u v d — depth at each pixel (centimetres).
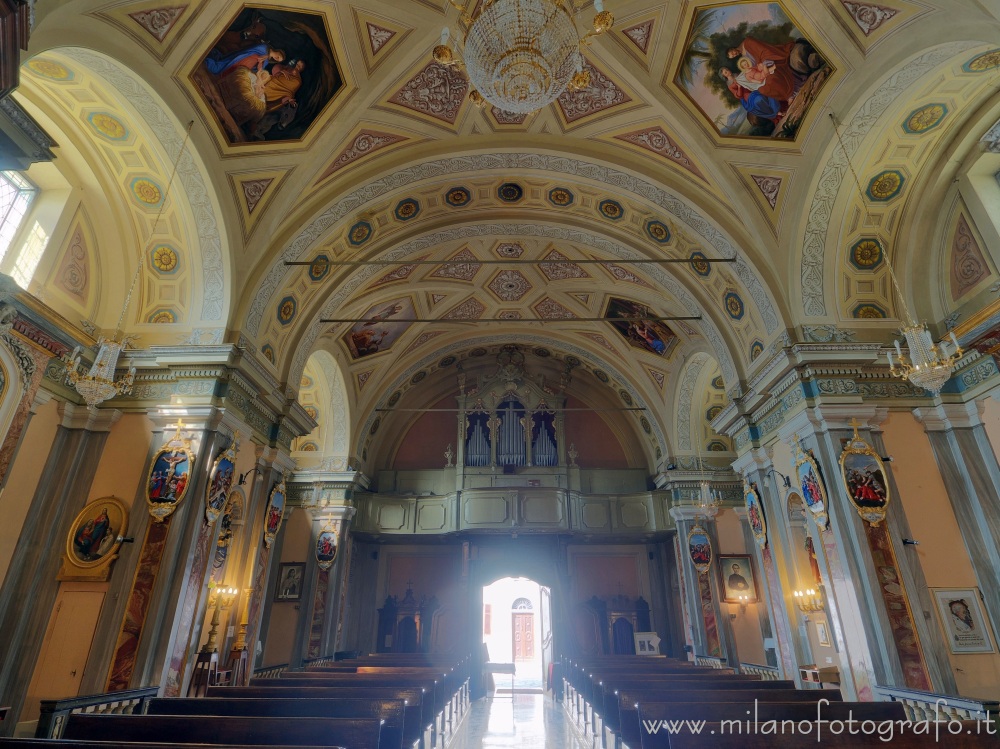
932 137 856
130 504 826
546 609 2262
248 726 437
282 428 1097
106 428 870
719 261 1020
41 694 724
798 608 956
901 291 952
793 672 939
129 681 726
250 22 739
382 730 522
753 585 1512
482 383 2041
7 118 393
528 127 1002
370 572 1906
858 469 841
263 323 1010
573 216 1212
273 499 1054
